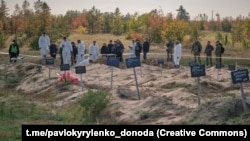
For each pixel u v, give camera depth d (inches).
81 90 813.2
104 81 975.6
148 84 951.0
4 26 2832.2
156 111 544.4
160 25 2517.2
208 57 1384.1
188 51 2226.9
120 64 1312.7
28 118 605.6
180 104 601.6
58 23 2591.0
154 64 1343.5
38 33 2258.9
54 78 941.2
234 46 2600.9
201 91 847.7
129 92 696.4
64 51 1250.0
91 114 586.9
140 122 523.8
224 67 1343.5
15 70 1111.6
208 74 1088.8
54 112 645.9
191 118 497.7
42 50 1301.7
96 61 1320.1
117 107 579.2
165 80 963.3
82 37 2997.0
